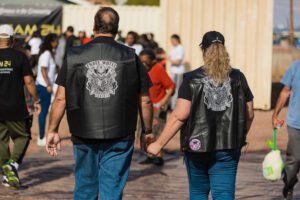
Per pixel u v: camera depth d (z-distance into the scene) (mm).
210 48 6715
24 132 10258
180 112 6648
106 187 6598
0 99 10055
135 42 20281
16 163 10266
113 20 6688
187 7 21906
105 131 6543
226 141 6621
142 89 6730
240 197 9852
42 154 13750
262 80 21719
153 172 11891
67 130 17281
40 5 28938
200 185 6836
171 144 15320
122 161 6625
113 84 6574
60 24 29047
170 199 9617
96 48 6609
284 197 9164
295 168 8828
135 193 10008
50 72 14773
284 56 45531
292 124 8648
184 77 6727
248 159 13461
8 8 28969
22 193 9922
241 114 6715
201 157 6688
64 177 11273
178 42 21188
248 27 21656
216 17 21797
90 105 6562
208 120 6625
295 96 8641
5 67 10039
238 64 21734
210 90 6645
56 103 6688
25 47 23016
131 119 6656
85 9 29047
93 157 6688
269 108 21781
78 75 6578
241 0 21656
